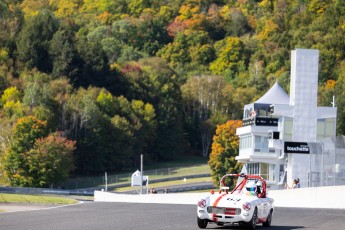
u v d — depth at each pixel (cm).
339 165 12131
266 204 5444
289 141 15750
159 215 6694
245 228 5353
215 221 5209
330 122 16312
